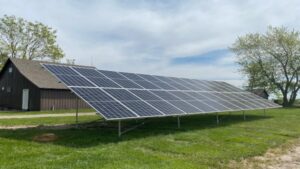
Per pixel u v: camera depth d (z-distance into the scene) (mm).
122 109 11031
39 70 34000
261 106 20953
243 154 9281
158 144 10234
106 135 11758
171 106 13555
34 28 49562
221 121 18297
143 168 7148
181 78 20906
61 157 8031
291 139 12719
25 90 32406
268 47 51188
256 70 52281
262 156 9445
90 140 10609
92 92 11602
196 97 17047
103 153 8562
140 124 15031
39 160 7668
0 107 34781
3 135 11516
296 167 8352
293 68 50281
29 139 10695
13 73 33688
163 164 7566
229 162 8414
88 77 13141
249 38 52562
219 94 20438
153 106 12617
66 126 15094
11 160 7613
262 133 13805
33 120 18109
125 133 12430
